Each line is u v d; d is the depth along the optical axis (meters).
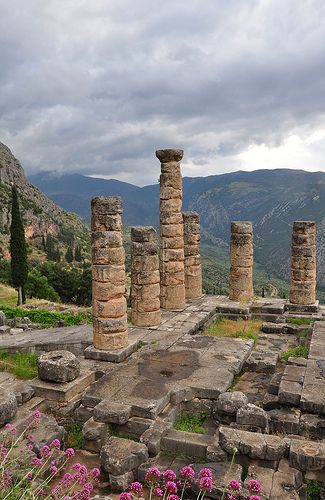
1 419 10.01
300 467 8.62
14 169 164.75
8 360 16.00
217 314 22.02
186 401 11.77
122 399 11.15
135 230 18.75
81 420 11.34
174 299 21.77
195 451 9.40
